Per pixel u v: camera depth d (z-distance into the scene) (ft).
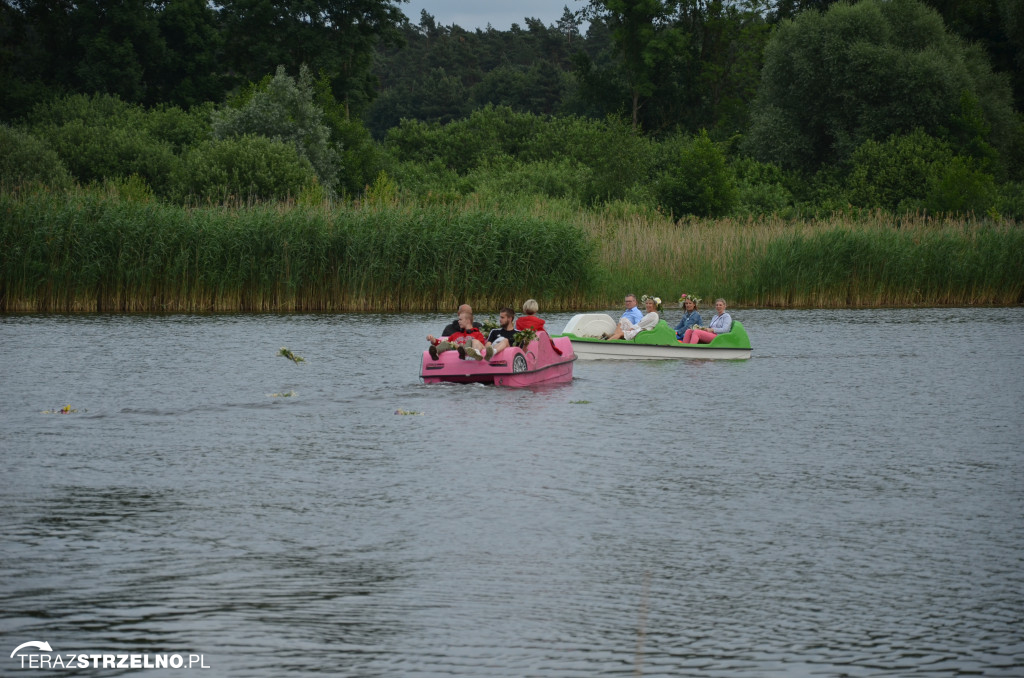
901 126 339.36
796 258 188.55
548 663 33.06
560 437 66.49
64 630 35.42
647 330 110.93
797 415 75.25
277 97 269.23
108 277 162.50
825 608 37.60
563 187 298.97
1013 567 41.93
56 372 92.43
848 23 348.59
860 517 48.62
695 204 260.83
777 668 32.86
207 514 48.44
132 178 238.89
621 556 42.80
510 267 177.78
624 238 198.70
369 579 40.09
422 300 174.81
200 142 296.51
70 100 332.60
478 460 59.67
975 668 32.94
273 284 169.58
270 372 93.56
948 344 123.44
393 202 197.57
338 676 32.14
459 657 33.47
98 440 64.64
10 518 47.70
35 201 163.73
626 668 32.76
